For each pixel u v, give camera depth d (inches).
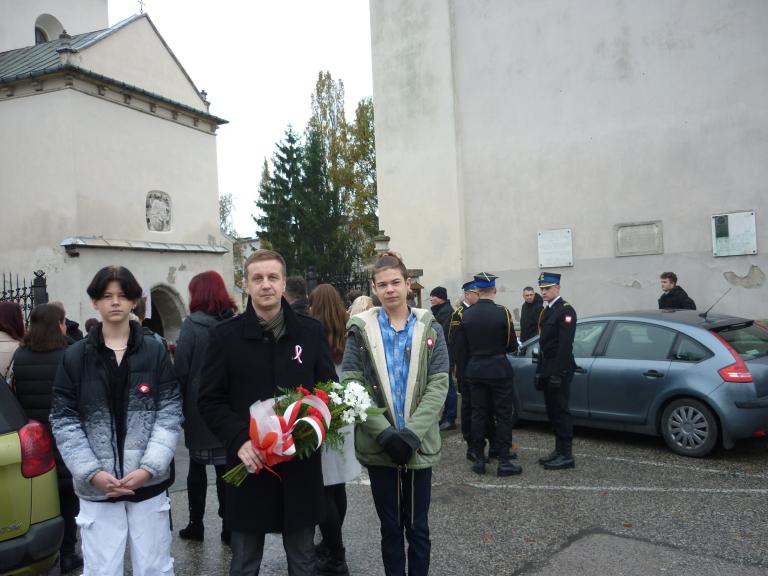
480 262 494.9
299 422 106.4
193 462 180.9
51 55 628.1
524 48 480.1
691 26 426.3
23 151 610.5
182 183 727.7
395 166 522.9
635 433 289.0
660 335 261.7
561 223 466.3
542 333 238.1
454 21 507.2
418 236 512.1
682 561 154.0
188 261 716.7
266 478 111.7
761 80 407.2
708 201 421.4
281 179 1523.1
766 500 194.1
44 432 139.6
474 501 205.2
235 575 112.4
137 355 127.6
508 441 232.2
